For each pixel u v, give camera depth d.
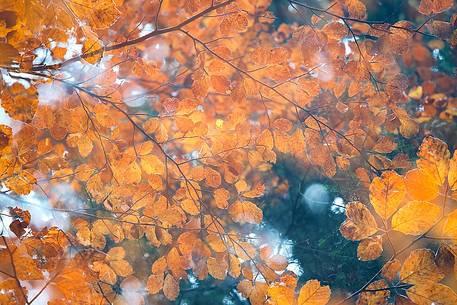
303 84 2.25
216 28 2.48
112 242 2.63
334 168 2.29
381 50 2.24
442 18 2.24
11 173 2.03
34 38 1.91
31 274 1.97
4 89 1.90
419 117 3.70
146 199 2.24
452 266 1.85
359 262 3.50
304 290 1.95
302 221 4.02
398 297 1.88
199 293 4.01
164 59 2.57
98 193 2.23
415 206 1.86
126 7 2.31
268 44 3.14
